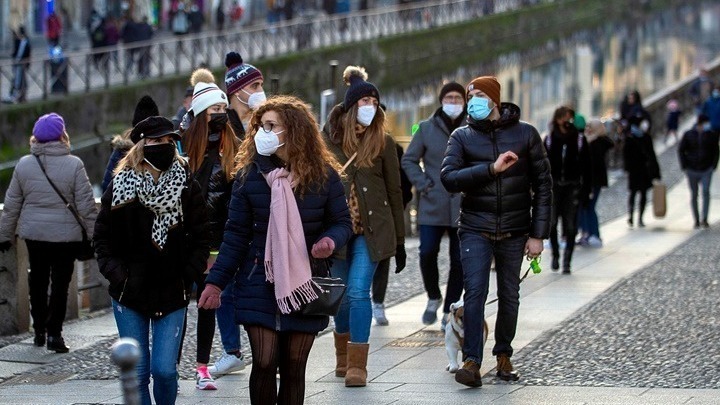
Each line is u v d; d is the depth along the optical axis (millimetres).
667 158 65188
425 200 25219
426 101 111562
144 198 16500
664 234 42250
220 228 20375
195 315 28000
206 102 20234
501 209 20328
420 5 122188
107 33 82875
